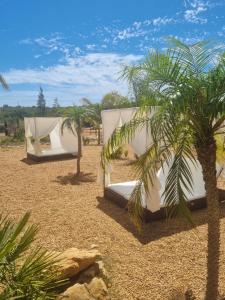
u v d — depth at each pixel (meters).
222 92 3.30
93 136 30.17
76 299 3.91
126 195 7.97
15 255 2.42
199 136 3.64
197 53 3.42
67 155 16.55
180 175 3.63
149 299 4.28
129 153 15.99
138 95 3.72
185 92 3.28
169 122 3.24
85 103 14.81
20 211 8.14
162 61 3.50
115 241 6.15
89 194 9.55
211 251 3.94
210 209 3.85
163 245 5.88
